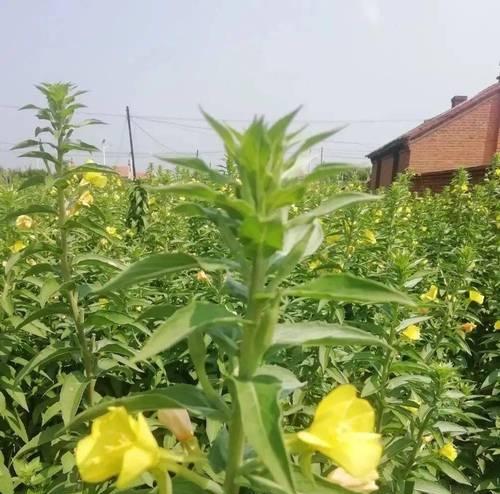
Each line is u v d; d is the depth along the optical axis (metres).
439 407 3.22
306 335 1.37
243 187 1.26
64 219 3.30
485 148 26.91
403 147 27.84
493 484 3.92
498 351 4.90
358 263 5.23
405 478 3.18
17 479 2.87
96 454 1.21
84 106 3.30
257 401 1.16
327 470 2.59
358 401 1.32
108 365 3.30
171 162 1.28
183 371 4.45
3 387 3.45
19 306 4.10
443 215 10.73
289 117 1.23
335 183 11.06
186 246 6.40
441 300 5.07
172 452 1.42
